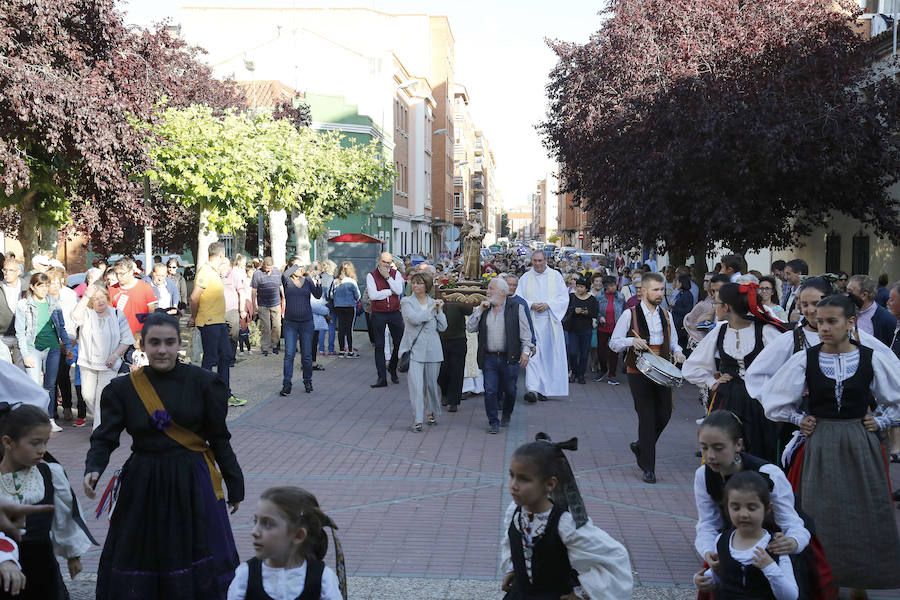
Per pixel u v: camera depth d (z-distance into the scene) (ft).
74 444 31.32
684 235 65.92
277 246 81.41
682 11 66.23
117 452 30.40
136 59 64.64
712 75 61.46
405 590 17.78
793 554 12.98
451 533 21.53
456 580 18.35
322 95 142.61
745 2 66.69
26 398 15.90
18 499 14.07
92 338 32.22
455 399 38.55
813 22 63.57
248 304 57.88
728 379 21.24
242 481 15.39
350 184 90.53
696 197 61.21
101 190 62.69
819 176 59.11
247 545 20.51
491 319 34.14
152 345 14.60
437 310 34.30
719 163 60.23
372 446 31.32
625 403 41.63
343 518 22.76
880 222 60.44
